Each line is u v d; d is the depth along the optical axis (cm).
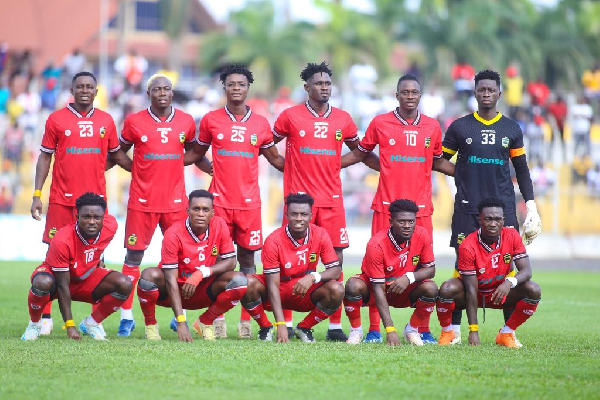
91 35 7081
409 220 2161
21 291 3316
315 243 2267
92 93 2431
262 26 9000
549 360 1877
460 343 2262
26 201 5219
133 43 11600
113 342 2100
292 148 2467
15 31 6894
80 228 2158
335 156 2461
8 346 2002
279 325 2191
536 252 5591
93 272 2230
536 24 9169
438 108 6241
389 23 9262
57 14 6988
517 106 6122
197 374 1678
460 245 2233
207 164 2591
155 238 4725
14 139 5591
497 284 2262
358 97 6494
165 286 2234
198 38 11994
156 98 2434
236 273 2253
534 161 5809
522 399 1502
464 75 6562
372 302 2292
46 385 1572
